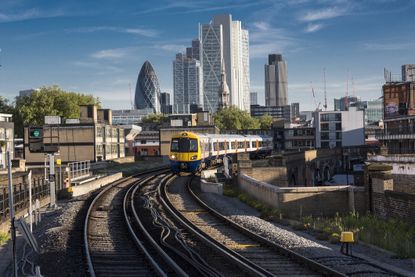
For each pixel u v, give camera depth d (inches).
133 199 1421.0
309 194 1216.8
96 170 2827.3
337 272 553.0
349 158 3870.6
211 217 1103.0
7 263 701.9
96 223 1007.6
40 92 4512.8
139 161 4060.0
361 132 5905.5
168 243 794.2
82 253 718.5
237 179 1785.2
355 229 945.5
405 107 3774.6
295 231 978.1
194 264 633.0
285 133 6117.1
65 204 1403.8
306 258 633.0
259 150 3671.3
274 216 1145.4
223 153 2738.7
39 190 1411.2
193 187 1785.2
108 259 676.7
